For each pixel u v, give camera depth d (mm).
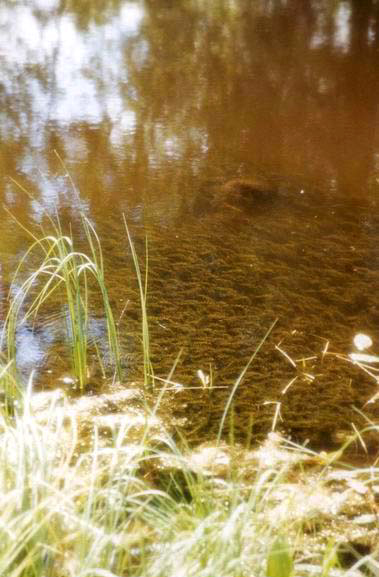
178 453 2059
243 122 5852
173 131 5602
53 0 11227
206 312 3119
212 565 1553
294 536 1938
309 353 2865
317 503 2090
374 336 2986
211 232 3895
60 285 3266
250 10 10508
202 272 3459
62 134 5473
